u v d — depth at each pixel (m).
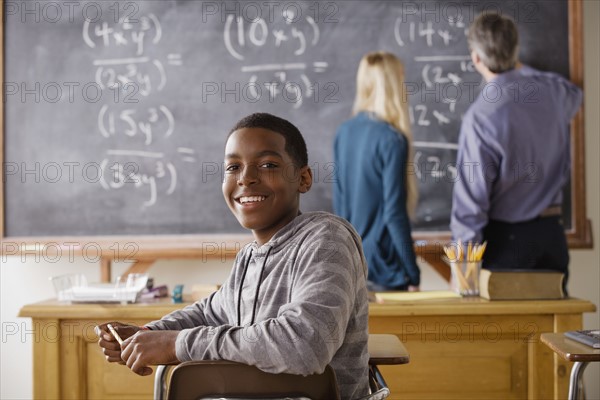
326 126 2.97
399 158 2.90
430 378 2.35
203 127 3.00
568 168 2.90
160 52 3.02
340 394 1.30
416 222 2.95
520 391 2.35
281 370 1.14
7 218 3.01
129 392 2.37
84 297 2.43
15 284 3.07
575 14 2.95
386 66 2.96
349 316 1.24
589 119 3.01
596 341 1.62
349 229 1.36
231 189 1.41
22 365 3.07
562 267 2.81
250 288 1.41
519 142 2.84
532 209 2.81
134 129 3.01
